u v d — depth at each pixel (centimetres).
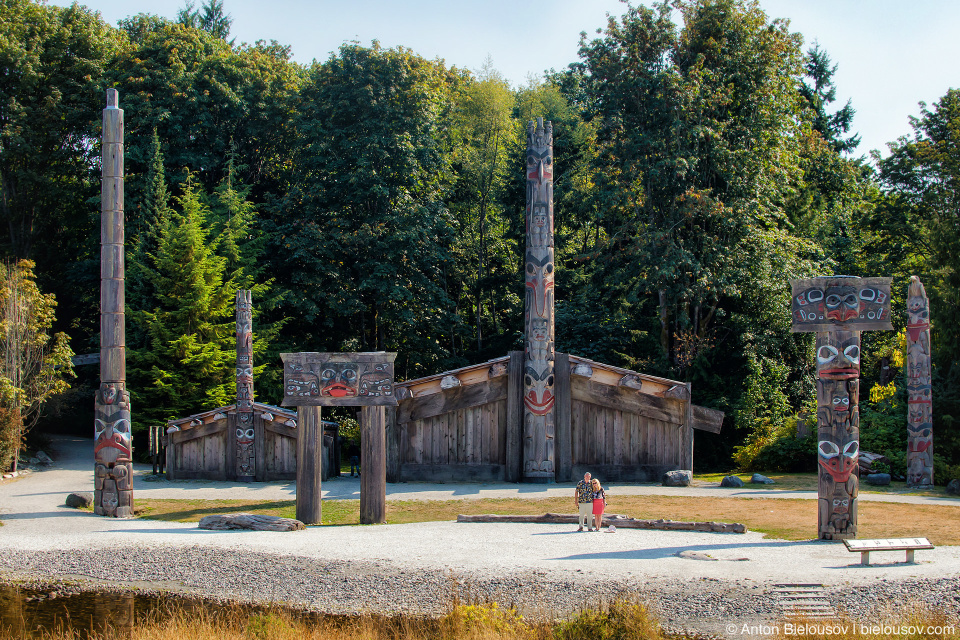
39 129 4109
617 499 2191
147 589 1359
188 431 2731
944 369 2969
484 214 4838
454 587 1290
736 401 3422
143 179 3800
